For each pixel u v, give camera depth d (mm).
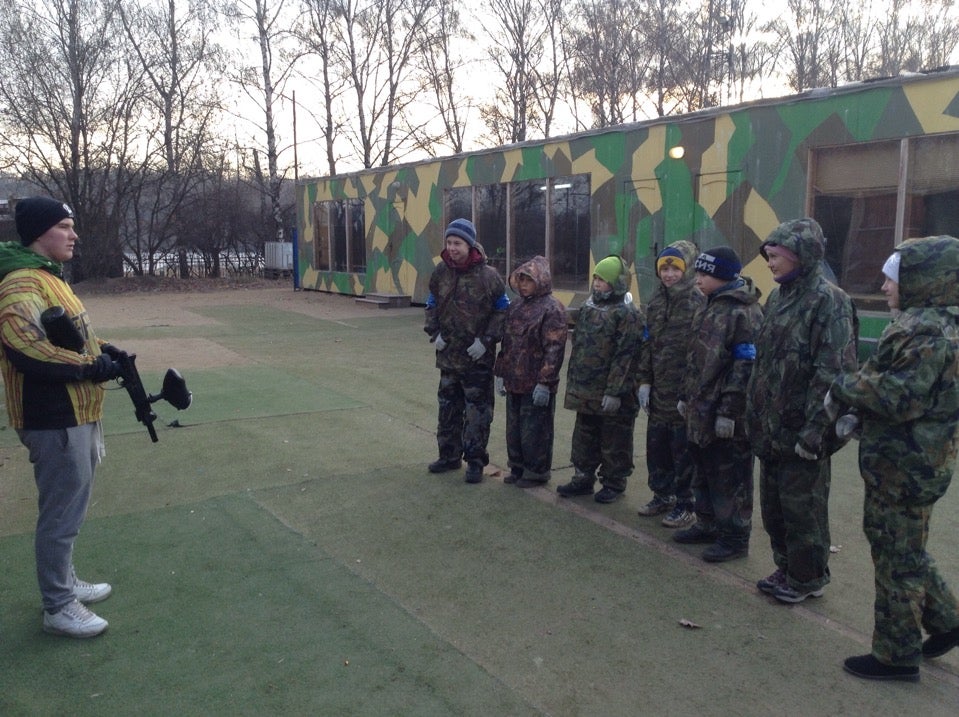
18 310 3244
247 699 3057
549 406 5461
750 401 3732
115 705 3016
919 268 2949
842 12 26656
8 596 3887
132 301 19906
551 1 29562
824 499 3717
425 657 3367
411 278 17453
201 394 8398
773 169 9781
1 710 2977
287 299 20016
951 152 8258
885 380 2941
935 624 3225
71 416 3385
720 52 27469
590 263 12578
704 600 3910
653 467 4953
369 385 8961
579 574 4195
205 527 4781
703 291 4180
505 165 14203
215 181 28375
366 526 4828
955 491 5531
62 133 24266
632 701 3074
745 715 2992
